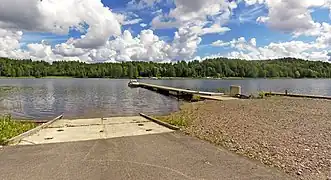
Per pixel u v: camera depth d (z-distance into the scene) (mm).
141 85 58625
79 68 141250
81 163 5379
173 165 5223
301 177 4578
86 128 9414
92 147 6605
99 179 4559
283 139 7266
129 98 31547
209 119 11375
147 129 9055
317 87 54438
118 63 147250
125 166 5184
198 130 8648
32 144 6941
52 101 27797
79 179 4559
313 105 17109
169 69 126062
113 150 6312
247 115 12703
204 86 60188
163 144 6852
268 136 7668
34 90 46062
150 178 4582
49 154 6012
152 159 5605
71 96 34031
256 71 123188
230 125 9641
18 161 5512
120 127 9539
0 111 20406
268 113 13383
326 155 5734
